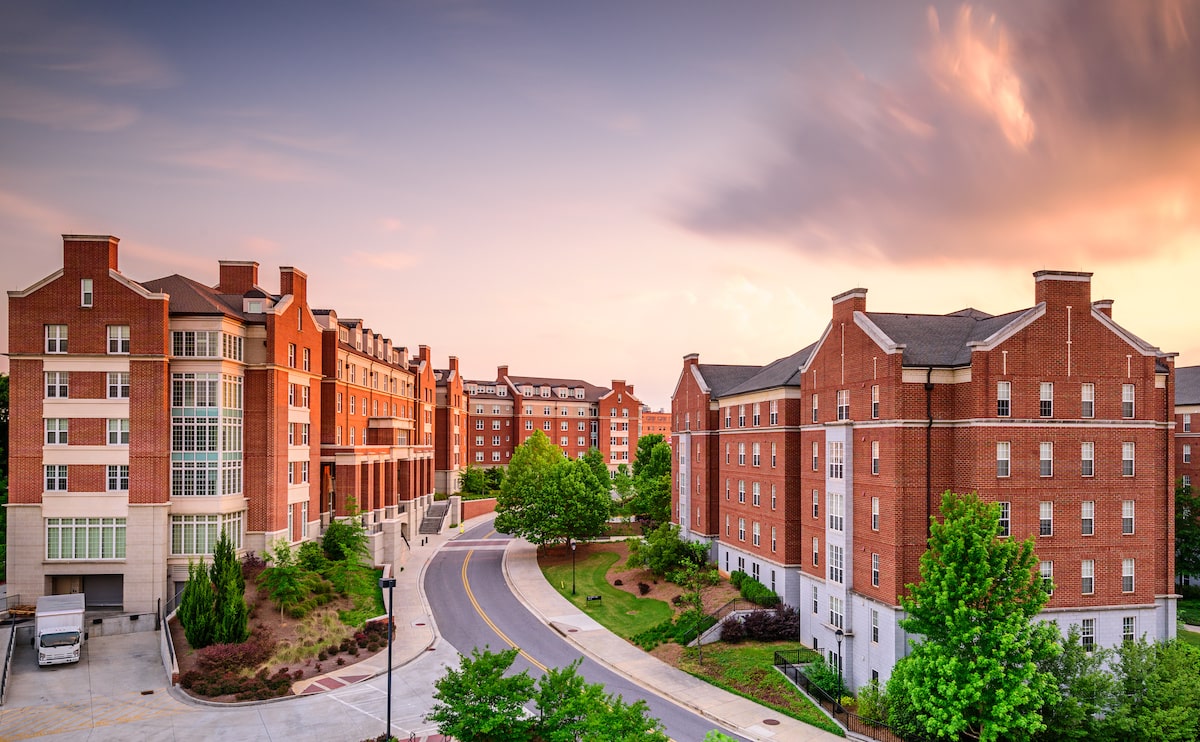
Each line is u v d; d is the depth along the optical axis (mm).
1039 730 30578
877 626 39062
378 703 36000
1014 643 29531
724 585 56312
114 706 34781
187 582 42344
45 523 45656
